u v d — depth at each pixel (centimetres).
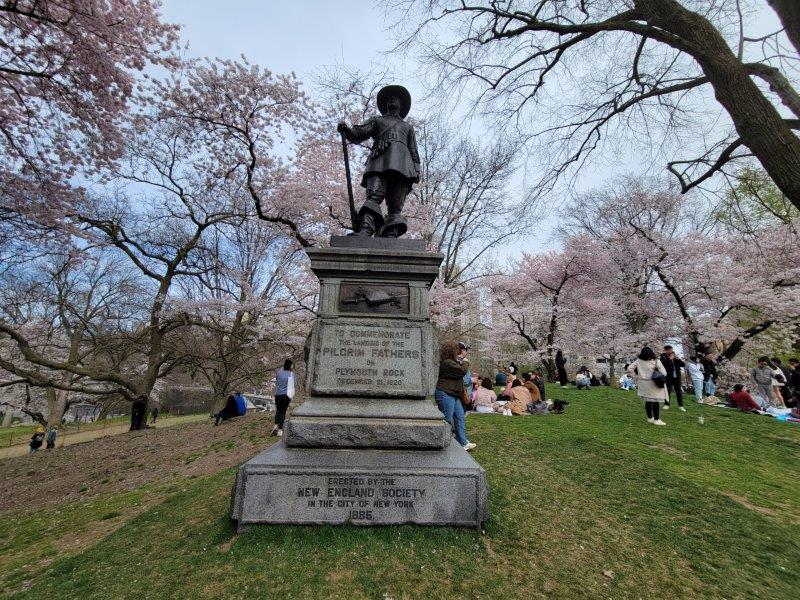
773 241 1812
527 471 611
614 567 359
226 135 1338
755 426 1055
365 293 497
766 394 1377
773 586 351
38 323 2230
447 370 691
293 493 378
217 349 2170
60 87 1032
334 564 329
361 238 522
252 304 1703
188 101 1270
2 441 2812
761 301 1805
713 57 610
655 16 683
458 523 382
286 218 1449
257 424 1282
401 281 505
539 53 905
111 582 326
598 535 415
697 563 376
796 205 550
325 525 372
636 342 2156
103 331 2300
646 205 2072
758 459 791
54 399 2486
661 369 1024
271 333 1833
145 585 314
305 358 512
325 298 496
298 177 1462
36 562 407
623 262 2123
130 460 1117
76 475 1062
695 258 1906
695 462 740
